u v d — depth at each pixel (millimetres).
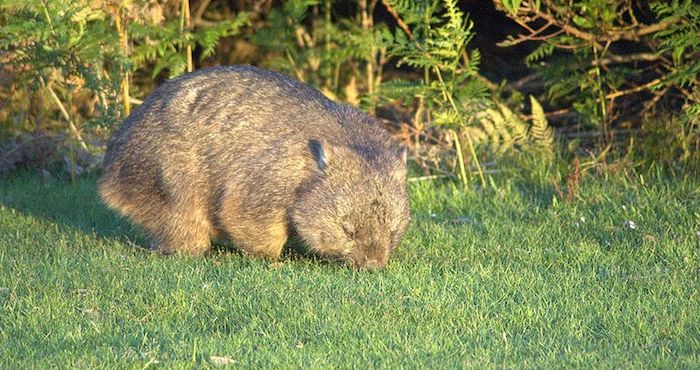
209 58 21516
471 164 17031
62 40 15930
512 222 14094
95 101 17203
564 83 17328
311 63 20172
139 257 12523
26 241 13320
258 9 21156
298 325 9875
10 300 10539
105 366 8734
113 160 12945
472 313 10242
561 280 11445
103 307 10492
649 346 9422
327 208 11586
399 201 11688
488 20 20812
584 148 17500
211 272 11766
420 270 11750
